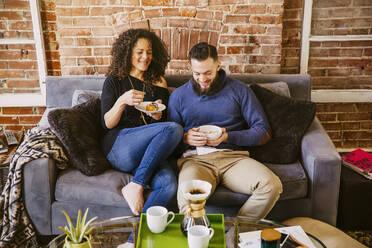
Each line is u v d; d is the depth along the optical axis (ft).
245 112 7.18
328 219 6.88
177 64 9.64
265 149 7.27
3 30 9.69
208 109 7.13
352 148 10.69
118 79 7.34
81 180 6.57
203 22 9.33
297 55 10.09
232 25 9.38
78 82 8.54
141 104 6.88
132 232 5.15
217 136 6.51
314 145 6.99
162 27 9.35
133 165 6.77
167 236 4.80
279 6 9.25
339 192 7.34
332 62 10.09
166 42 9.46
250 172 6.34
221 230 4.85
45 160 6.43
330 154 6.66
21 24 9.66
